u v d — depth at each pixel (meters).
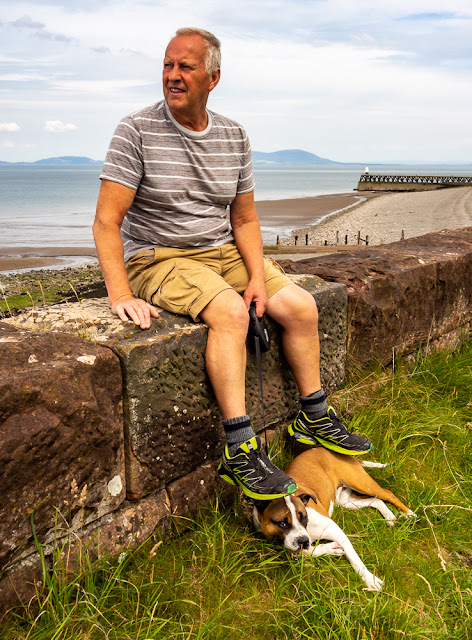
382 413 3.72
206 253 2.92
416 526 2.99
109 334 2.47
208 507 2.81
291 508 2.58
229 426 2.58
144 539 2.49
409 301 4.43
